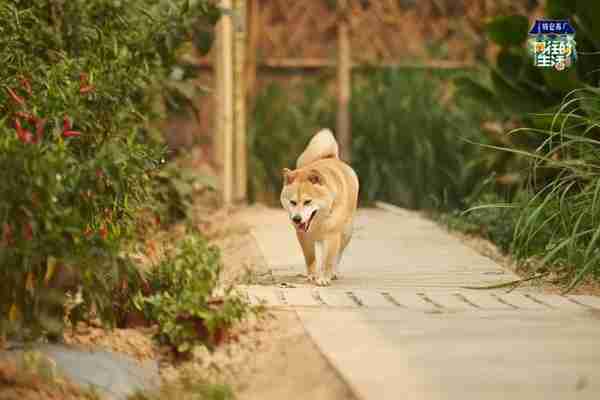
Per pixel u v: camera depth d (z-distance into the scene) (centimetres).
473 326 956
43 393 794
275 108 2459
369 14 2514
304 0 2522
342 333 931
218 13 1648
